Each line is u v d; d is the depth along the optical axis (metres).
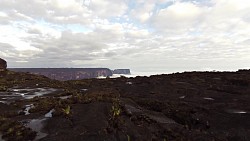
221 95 27.00
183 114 19.36
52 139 12.32
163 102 22.38
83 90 32.53
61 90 32.25
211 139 15.10
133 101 22.52
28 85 37.31
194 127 17.56
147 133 14.42
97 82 43.47
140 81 41.25
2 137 12.78
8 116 16.66
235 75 40.09
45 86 36.50
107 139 12.70
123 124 14.53
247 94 27.17
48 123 14.52
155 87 34.00
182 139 14.65
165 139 14.21
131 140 13.24
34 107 18.59
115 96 21.84
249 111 20.20
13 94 28.08
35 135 13.08
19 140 12.47
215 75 42.38
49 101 20.39
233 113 19.80
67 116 15.25
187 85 34.34
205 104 23.17
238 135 15.81
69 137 12.56
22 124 14.62
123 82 41.75
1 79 42.56
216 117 18.97
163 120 17.62
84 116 15.30
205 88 31.75
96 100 19.47
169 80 40.16
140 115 17.05
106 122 14.26
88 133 12.90
